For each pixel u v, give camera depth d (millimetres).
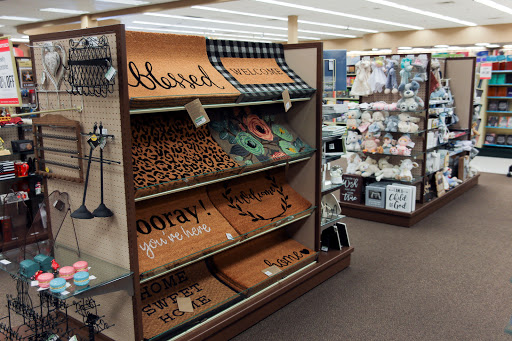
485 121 11984
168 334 2672
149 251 2727
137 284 2488
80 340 2742
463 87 7543
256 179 3883
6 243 2756
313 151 3918
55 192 2645
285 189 4043
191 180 2883
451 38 15867
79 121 2615
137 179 2594
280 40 21156
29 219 4086
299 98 3812
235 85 3217
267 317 3410
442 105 6805
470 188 7992
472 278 4156
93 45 2385
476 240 5246
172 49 3041
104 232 2605
